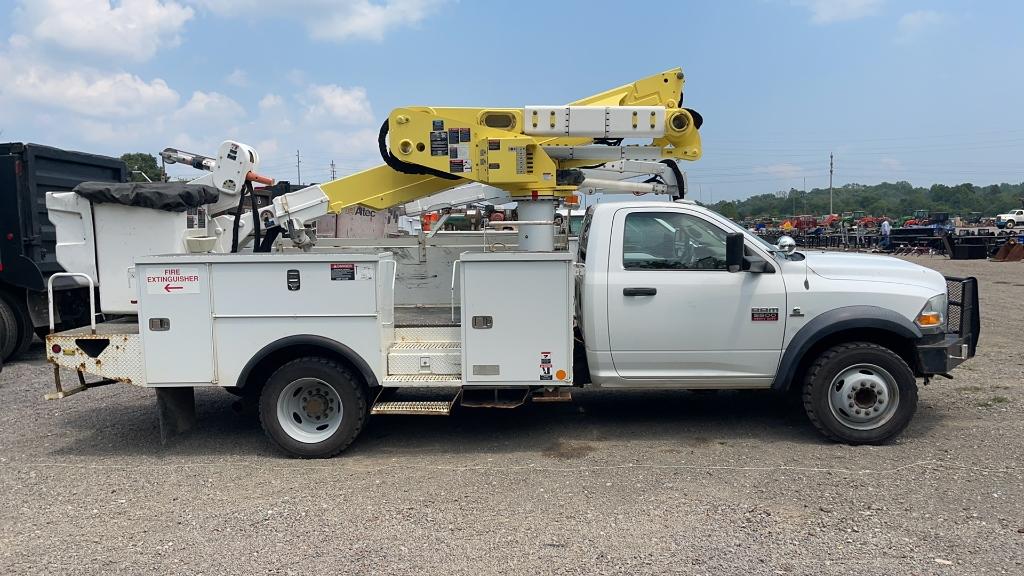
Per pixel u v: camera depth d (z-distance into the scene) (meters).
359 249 7.49
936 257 31.31
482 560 3.86
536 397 5.79
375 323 5.62
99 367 5.83
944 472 5.04
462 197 7.60
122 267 6.20
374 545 4.07
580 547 3.99
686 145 6.68
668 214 5.96
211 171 6.78
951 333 6.14
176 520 4.49
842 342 5.88
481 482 5.07
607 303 5.86
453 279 6.25
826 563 3.74
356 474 5.32
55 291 10.15
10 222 9.48
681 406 7.16
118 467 5.60
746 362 5.88
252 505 4.73
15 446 6.21
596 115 6.49
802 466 5.26
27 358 10.34
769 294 5.79
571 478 5.12
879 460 5.35
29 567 3.87
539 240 6.66
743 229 5.95
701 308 5.83
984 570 3.62
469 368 5.62
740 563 3.76
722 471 5.19
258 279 5.63
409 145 6.54
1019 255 27.30
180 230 6.33
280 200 6.96
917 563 3.71
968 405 6.80
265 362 5.88
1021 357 9.02
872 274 5.89
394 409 5.72
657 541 4.05
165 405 6.16
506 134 6.54
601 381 6.01
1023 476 4.92
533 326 5.59
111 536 4.26
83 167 10.88
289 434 5.71
